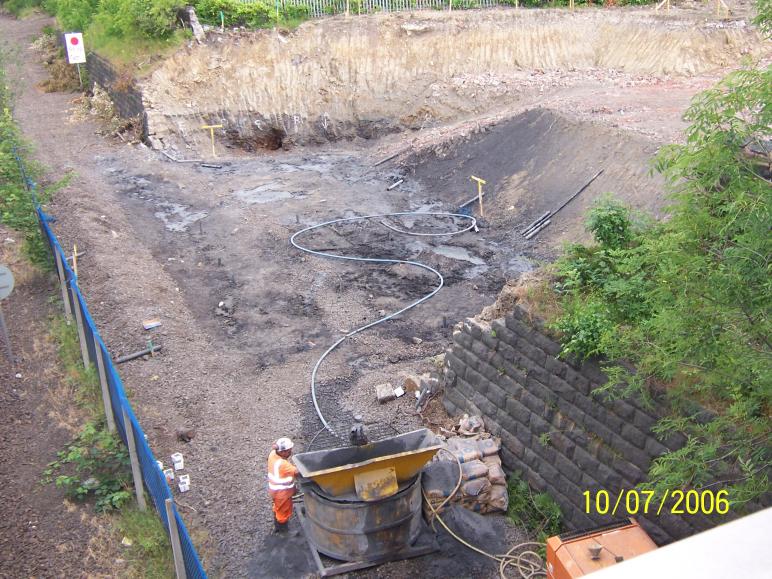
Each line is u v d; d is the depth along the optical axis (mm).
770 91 6906
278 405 13609
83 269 18281
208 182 26625
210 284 18766
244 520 10734
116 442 12094
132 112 31375
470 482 10727
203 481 11531
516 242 21234
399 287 18688
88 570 9750
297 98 32781
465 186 25125
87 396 13477
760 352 6918
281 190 25828
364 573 9719
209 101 31641
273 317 17094
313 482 9641
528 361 10820
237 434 12734
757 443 7562
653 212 18734
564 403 10219
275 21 33969
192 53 32062
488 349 11719
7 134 19375
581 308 9961
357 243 21297
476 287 18641
